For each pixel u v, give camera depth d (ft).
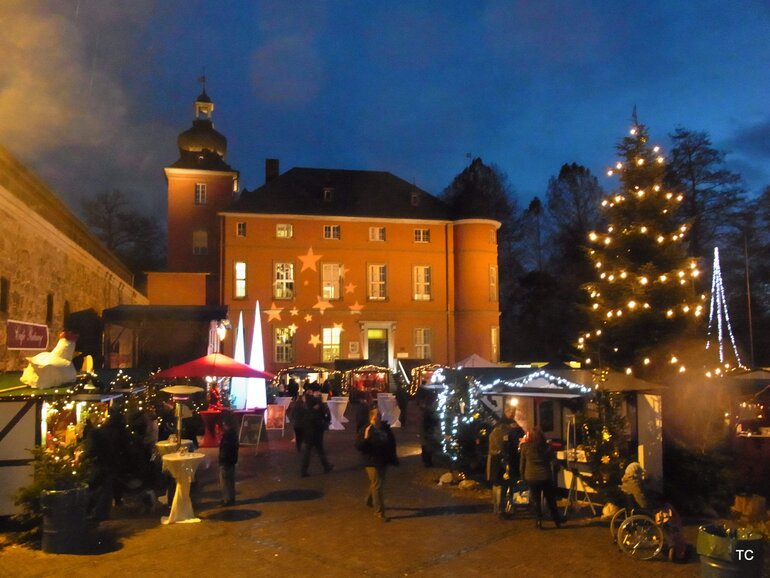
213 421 63.93
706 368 44.98
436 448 50.98
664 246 46.09
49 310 63.98
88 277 81.51
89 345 80.48
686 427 42.06
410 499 41.45
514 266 254.27
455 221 154.40
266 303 144.25
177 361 99.50
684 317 44.55
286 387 112.78
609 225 47.50
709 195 171.42
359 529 34.50
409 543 32.01
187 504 36.37
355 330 148.15
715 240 170.81
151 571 28.04
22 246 54.90
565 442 42.80
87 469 34.32
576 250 230.89
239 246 144.15
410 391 118.73
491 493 42.96
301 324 145.48
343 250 149.28
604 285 46.42
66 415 43.24
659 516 30.25
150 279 138.21
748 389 48.39
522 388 42.09
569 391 39.81
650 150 46.65
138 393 52.42
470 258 152.97
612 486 35.99
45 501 30.55
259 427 63.87
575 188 251.39
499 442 37.11
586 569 28.32
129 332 95.30
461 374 49.24
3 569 28.30
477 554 30.32
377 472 36.63
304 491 43.96
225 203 159.12
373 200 155.33
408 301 151.33
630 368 44.19
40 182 62.39
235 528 34.73
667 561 29.40
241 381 74.13
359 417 56.70
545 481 34.42
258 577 27.32
